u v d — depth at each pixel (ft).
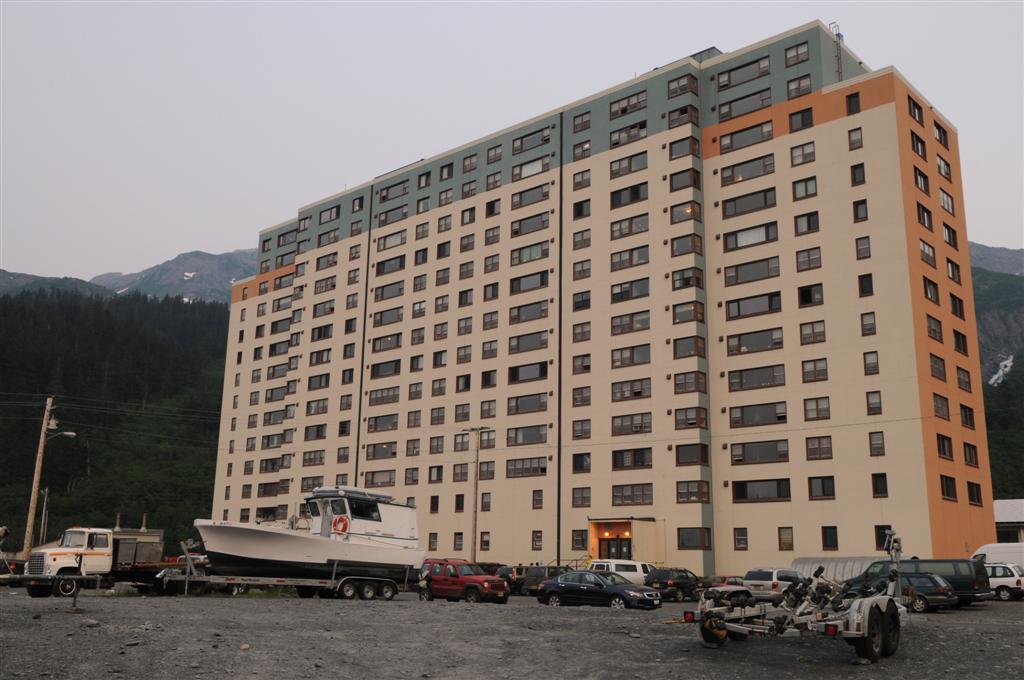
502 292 264.72
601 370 233.14
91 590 120.16
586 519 225.35
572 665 55.01
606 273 238.68
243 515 337.93
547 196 260.42
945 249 206.28
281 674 48.39
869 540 181.47
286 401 327.88
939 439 185.88
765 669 53.72
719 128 228.02
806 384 198.18
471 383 265.13
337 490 121.80
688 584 151.02
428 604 106.83
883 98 200.13
